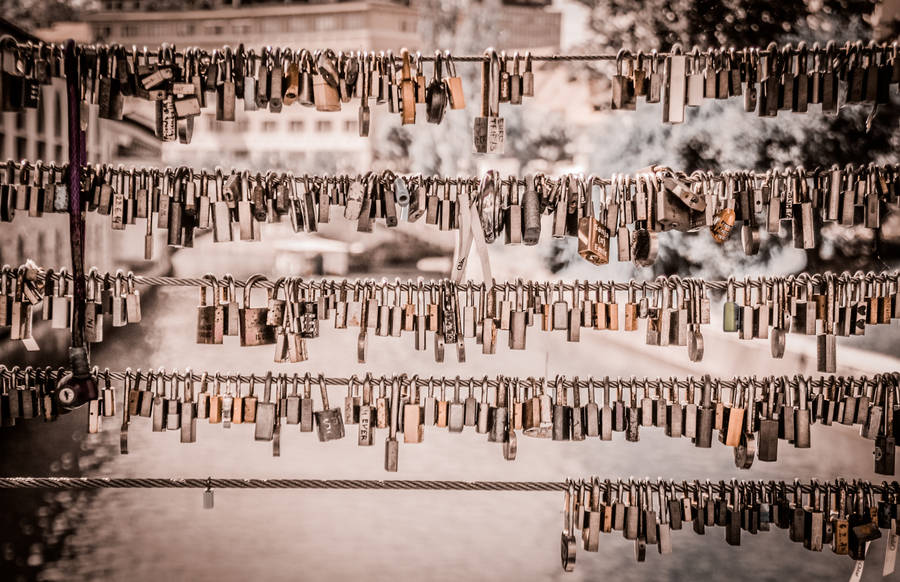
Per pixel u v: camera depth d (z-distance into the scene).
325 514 7.16
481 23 40.56
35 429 9.71
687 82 3.67
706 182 3.71
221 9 80.06
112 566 6.05
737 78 3.66
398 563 6.14
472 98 35.47
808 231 3.70
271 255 34.69
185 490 7.70
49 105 16.14
